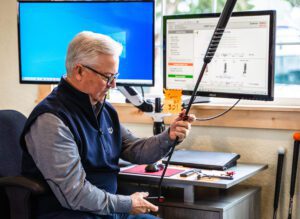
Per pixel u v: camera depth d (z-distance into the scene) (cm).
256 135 270
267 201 270
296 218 265
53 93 205
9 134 227
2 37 318
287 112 260
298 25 271
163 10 297
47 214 199
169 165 245
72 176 192
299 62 272
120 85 250
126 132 237
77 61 200
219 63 245
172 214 226
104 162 210
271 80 234
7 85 320
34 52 259
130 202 202
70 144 193
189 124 218
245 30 237
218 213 217
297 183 264
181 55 255
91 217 200
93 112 207
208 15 246
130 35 247
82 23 253
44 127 192
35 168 200
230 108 263
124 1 246
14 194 198
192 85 254
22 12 257
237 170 242
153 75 248
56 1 254
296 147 254
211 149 279
